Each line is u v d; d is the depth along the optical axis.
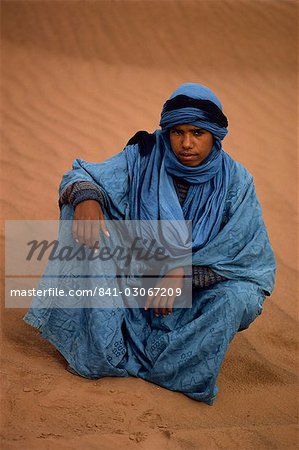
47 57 11.60
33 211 6.79
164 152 4.23
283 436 3.84
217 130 4.02
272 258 4.26
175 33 13.20
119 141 8.86
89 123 9.30
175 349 4.02
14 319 4.84
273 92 11.47
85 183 4.10
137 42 12.67
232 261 4.11
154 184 4.20
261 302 4.11
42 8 13.41
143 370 4.18
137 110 9.94
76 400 3.92
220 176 4.20
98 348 4.02
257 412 4.06
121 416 3.83
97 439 3.62
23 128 8.91
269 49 13.16
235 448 3.69
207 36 13.29
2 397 3.89
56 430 3.67
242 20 14.11
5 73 10.77
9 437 3.58
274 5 14.95
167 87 11.01
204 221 4.16
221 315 3.96
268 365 4.60
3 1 13.44
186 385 4.02
